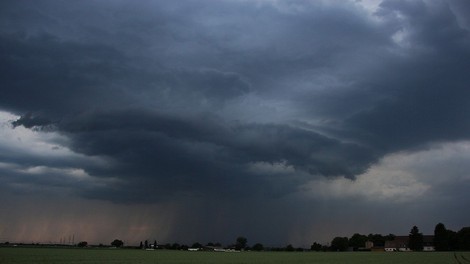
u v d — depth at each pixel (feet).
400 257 353.72
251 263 246.06
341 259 313.12
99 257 315.17
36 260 253.65
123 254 402.52
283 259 312.09
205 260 284.82
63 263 225.76
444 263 249.96
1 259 256.52
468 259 310.04
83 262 238.07
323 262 262.26
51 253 382.01
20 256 304.50
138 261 258.57
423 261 276.82
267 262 259.39
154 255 386.32
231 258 328.49
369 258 333.42
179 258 319.47
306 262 261.24
